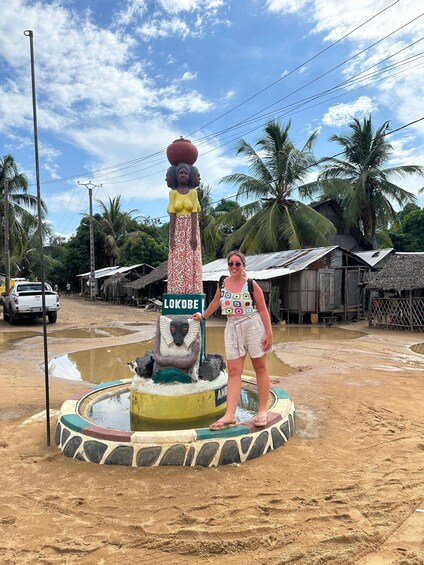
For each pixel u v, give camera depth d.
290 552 2.96
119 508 3.58
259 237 25.92
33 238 43.44
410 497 3.71
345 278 21.20
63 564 2.88
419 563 2.81
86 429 4.65
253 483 3.98
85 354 12.39
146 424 5.33
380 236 31.61
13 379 8.91
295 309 20.72
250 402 6.43
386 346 13.25
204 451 4.32
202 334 5.97
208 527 3.27
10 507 3.64
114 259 48.00
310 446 4.90
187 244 6.12
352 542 3.06
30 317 20.92
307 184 26.73
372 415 6.08
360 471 4.23
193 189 6.32
